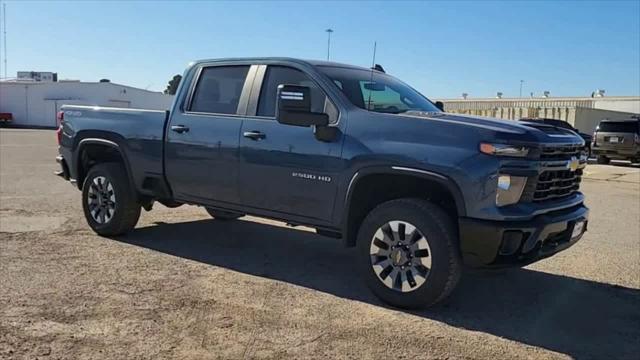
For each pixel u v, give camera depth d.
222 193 5.86
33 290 4.90
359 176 4.81
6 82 56.16
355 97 5.19
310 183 5.14
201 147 5.93
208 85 6.14
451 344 4.09
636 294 5.38
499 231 4.27
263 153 5.43
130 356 3.71
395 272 4.71
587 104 43.28
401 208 4.65
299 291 5.15
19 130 43.59
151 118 6.45
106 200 6.87
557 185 4.82
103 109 6.96
